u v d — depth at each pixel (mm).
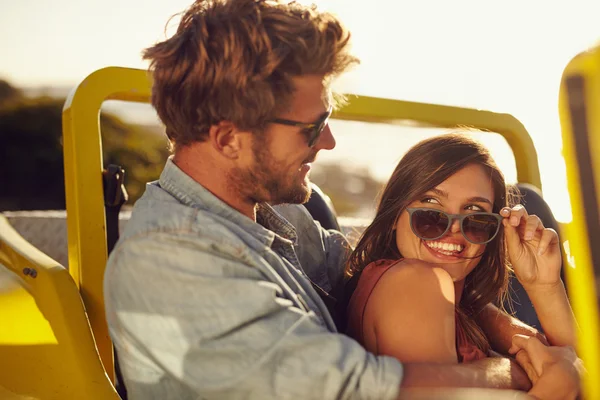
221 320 1070
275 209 1603
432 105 1971
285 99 1200
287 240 1367
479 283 1549
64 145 1472
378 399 1062
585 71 660
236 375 1054
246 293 1083
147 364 1146
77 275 1414
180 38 1221
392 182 1457
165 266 1102
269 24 1178
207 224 1144
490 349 1522
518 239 1468
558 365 1229
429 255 1397
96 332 1394
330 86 1281
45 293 1292
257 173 1248
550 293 1484
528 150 2127
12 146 8859
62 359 1245
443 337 1196
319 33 1201
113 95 1476
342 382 1054
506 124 2086
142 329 1105
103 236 1431
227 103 1177
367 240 1482
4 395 1271
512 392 1162
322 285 1663
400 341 1193
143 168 5902
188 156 1270
